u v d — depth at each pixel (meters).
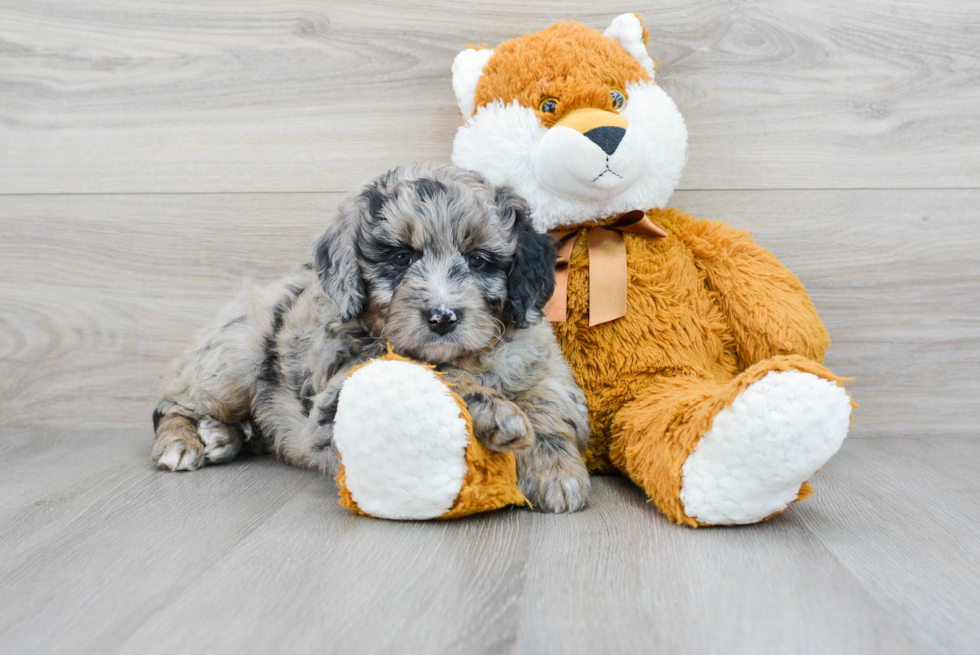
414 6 2.78
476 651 1.21
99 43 2.84
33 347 2.92
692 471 1.76
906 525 1.84
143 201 2.89
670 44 2.73
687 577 1.50
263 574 1.52
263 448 2.61
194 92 2.84
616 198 2.26
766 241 2.80
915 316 2.81
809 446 1.64
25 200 2.91
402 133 2.83
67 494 2.11
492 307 1.99
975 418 2.84
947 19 2.72
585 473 2.01
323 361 2.08
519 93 2.27
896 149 2.77
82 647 1.24
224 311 2.59
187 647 1.24
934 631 1.30
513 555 1.61
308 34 2.81
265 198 2.88
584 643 1.24
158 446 2.39
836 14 2.72
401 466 1.71
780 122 2.76
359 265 1.97
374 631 1.28
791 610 1.37
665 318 2.24
